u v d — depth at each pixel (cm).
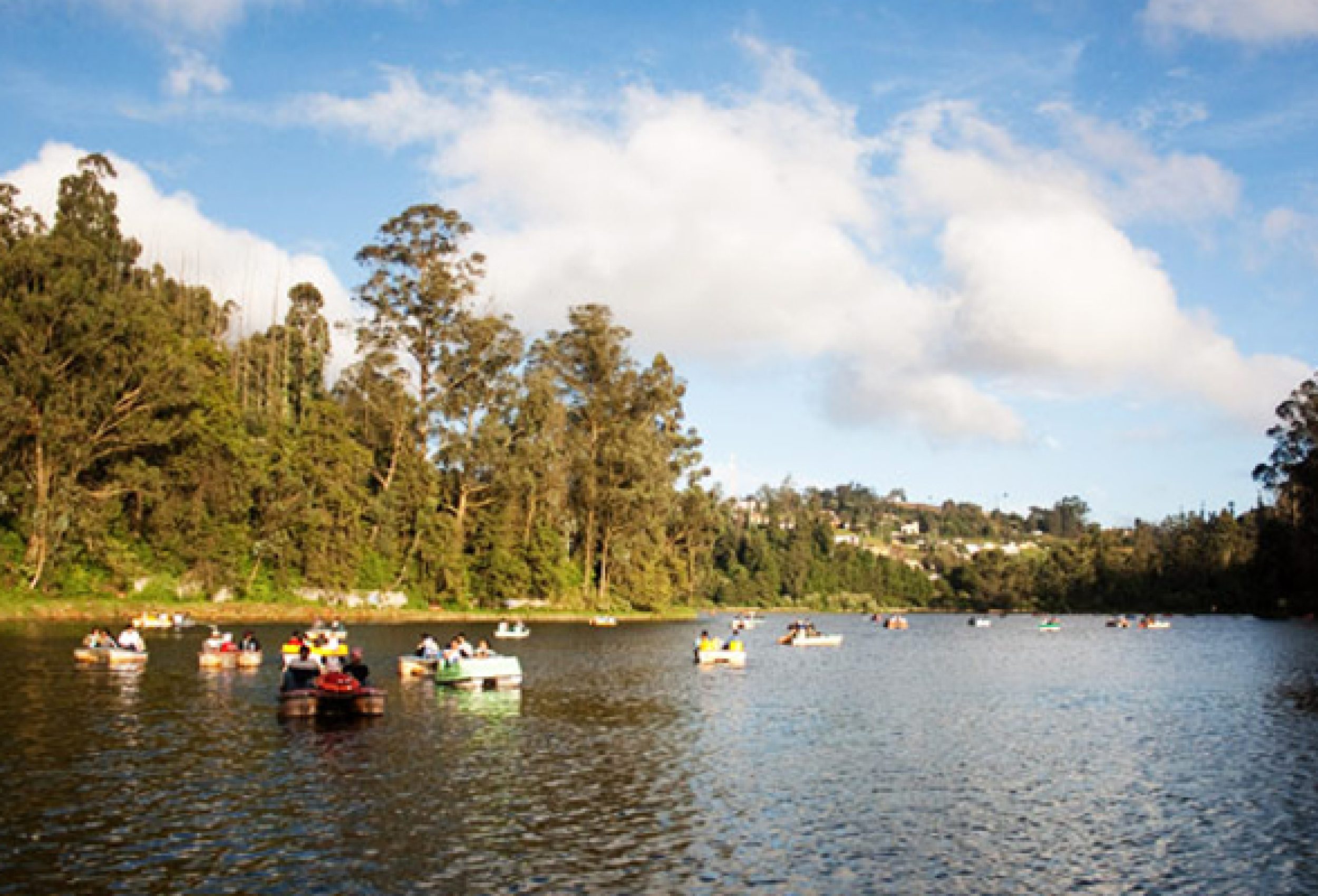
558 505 11444
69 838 1844
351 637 7238
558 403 11400
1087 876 1800
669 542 14775
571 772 2545
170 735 2894
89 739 2800
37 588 7444
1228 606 16300
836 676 5425
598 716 3544
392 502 10044
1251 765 2828
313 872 1692
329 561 9344
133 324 7731
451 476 10844
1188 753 3022
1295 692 4775
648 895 1630
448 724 3256
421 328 10681
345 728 3100
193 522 8438
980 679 5362
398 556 10256
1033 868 1841
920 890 1703
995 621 15525
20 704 3434
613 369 12562
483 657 4425
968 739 3247
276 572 9138
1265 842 2030
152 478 7931
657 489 12069
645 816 2123
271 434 9519
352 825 1980
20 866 1680
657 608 12781
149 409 7900
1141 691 4797
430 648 4803
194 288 11881
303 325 12594
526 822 2047
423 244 10538
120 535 8212
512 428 11312
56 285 7250
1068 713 3947
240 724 3100
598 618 10456
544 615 10888
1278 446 14412
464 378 10806
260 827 1942
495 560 10825
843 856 1880
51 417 7288
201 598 8519
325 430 9719
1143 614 17300
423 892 1609
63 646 5369
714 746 2989
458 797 2230
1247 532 17188
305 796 2203
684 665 5809
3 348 7319
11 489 7431
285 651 4812
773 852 1894
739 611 18138
